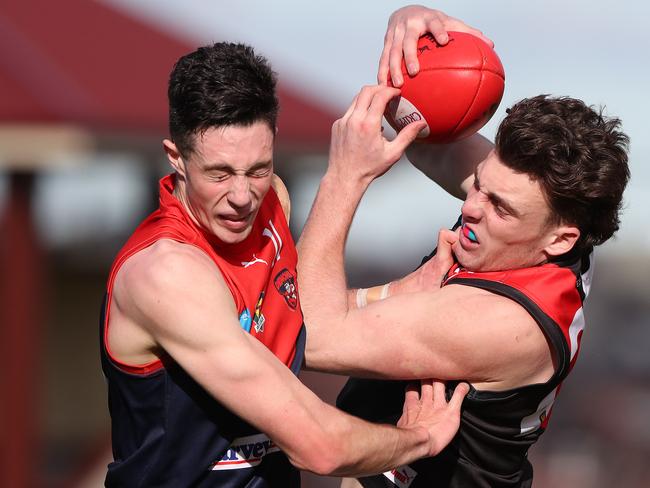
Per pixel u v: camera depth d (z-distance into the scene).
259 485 10.48
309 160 33.47
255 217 10.20
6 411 28.05
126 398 10.03
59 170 27.69
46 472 30.25
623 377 41.59
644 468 32.72
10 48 30.58
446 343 10.44
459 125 10.98
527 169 10.11
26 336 28.20
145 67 32.44
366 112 11.06
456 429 10.49
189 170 9.53
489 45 11.15
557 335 10.42
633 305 50.66
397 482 11.44
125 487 10.29
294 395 9.52
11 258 28.11
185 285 9.41
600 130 10.17
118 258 9.98
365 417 11.48
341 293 10.95
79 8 35.47
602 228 10.54
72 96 28.55
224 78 9.24
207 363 9.37
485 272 10.79
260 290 10.30
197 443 10.05
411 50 10.91
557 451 34.41
